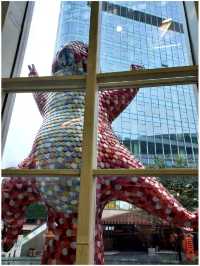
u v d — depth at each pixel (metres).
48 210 1.12
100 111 1.19
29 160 1.17
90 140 1.04
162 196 1.06
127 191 1.09
